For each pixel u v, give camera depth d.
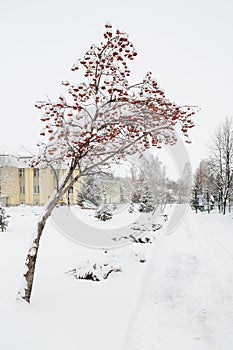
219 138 26.62
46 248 9.45
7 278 5.78
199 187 34.12
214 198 31.50
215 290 5.97
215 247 10.45
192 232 14.55
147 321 4.41
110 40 4.25
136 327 4.12
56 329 3.77
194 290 5.93
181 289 5.98
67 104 4.43
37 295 4.96
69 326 3.89
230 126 26.52
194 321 4.55
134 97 4.54
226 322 4.56
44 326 3.80
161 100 4.47
